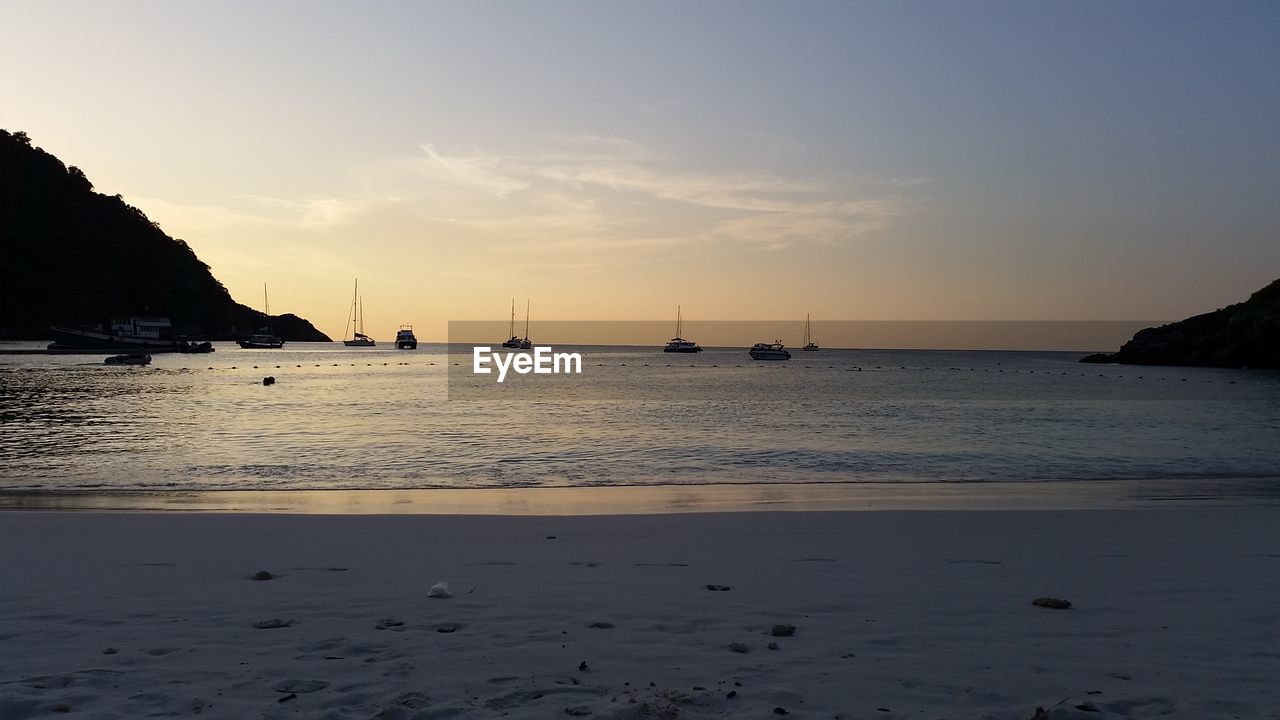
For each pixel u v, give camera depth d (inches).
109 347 4712.1
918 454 871.1
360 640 215.2
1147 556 351.9
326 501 562.9
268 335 6722.4
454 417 1349.7
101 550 357.1
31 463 764.6
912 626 233.3
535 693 174.2
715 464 786.8
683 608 252.4
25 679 183.0
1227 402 1879.9
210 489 619.5
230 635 220.7
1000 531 418.0
